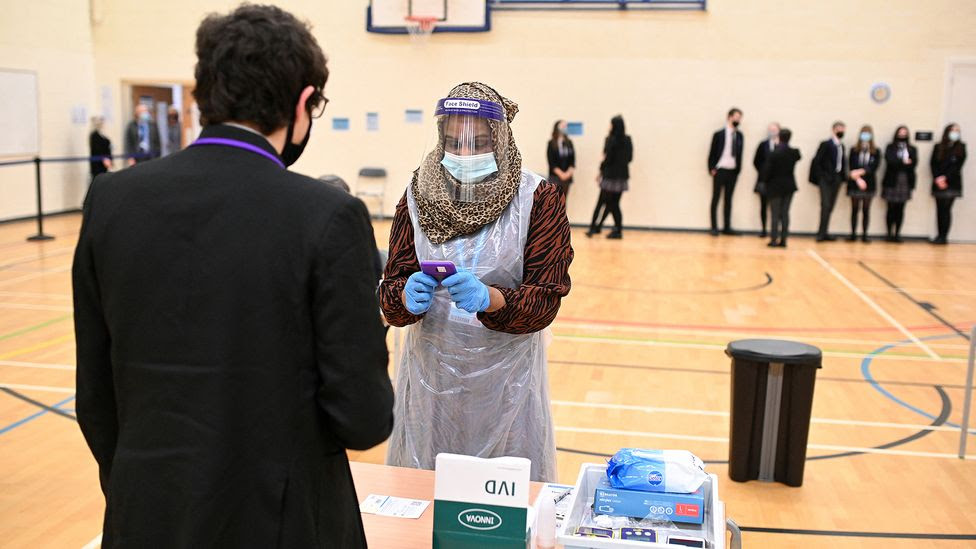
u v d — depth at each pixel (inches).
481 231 92.8
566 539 70.1
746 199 504.4
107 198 53.1
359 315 51.7
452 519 69.6
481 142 90.4
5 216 482.6
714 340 269.1
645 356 249.9
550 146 489.7
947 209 480.4
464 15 511.2
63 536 132.3
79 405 56.4
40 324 271.9
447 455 70.1
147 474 51.5
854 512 149.2
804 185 498.9
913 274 388.8
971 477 165.2
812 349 159.9
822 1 481.1
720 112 499.5
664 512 75.5
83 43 541.0
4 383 212.5
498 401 95.3
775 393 158.7
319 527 54.1
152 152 541.3
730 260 419.8
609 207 483.8
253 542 51.8
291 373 51.8
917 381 227.9
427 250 93.8
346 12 524.4
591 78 508.1
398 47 523.2
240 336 50.8
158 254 51.1
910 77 480.1
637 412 200.8
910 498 155.2
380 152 536.7
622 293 338.6
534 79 513.7
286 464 52.2
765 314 305.9
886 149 481.1
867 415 200.8
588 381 225.1
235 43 51.6
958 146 468.4
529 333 95.2
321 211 51.4
